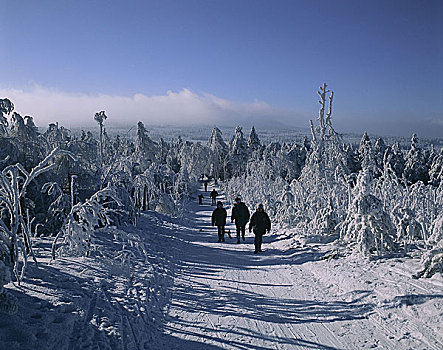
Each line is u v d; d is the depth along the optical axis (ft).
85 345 12.00
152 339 14.39
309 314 17.56
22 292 14.53
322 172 50.57
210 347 14.19
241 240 40.81
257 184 85.20
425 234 27.25
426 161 157.58
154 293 19.70
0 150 39.81
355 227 25.58
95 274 19.99
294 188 52.65
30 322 11.86
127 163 51.06
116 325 14.02
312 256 28.17
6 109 41.45
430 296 16.10
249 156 210.38
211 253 33.35
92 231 22.65
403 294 16.98
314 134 53.11
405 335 14.52
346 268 23.16
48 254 23.25
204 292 21.17
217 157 241.35
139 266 24.59
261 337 15.15
